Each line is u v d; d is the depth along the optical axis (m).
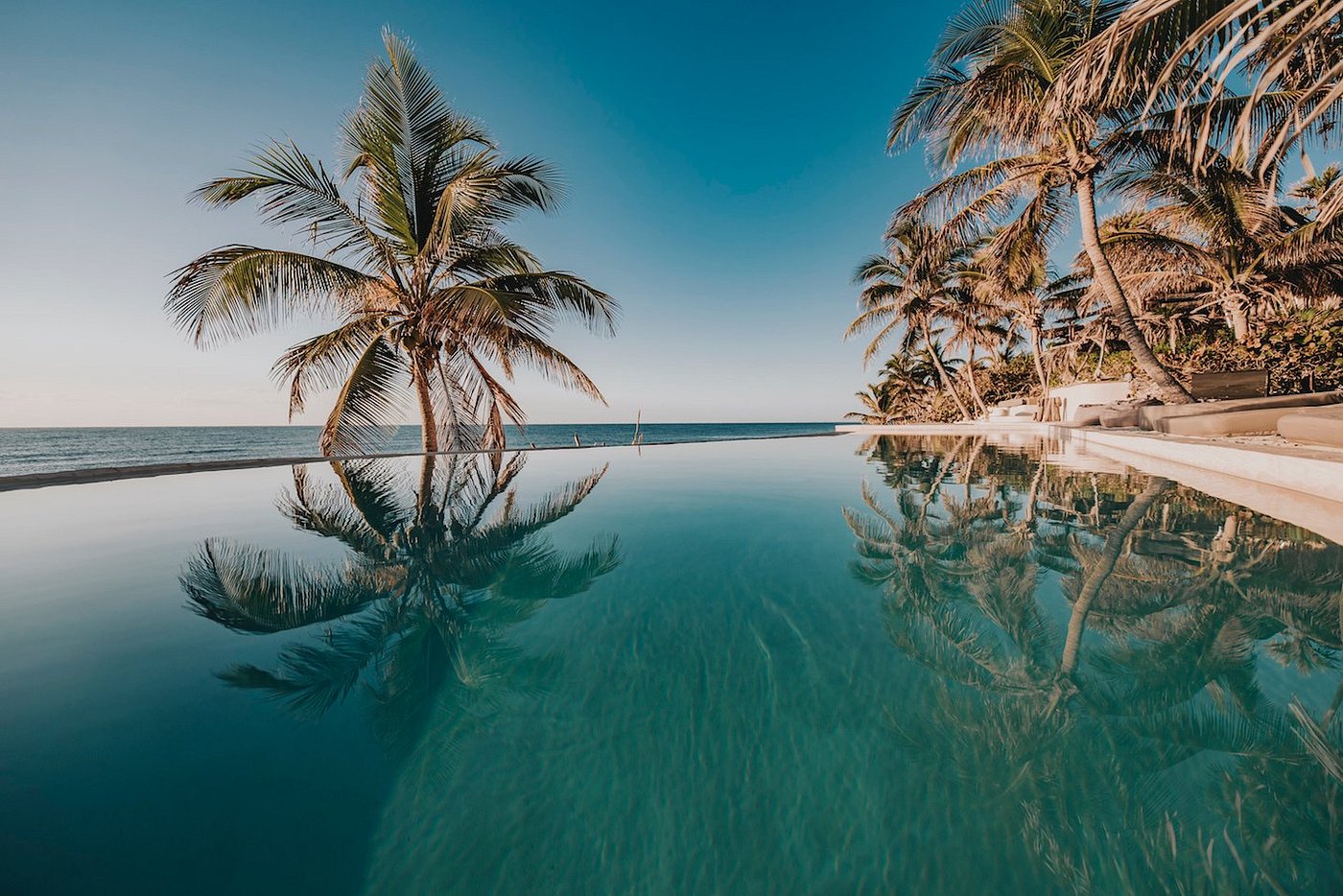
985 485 4.83
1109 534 2.92
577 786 1.18
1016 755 1.22
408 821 1.08
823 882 0.96
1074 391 13.02
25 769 1.18
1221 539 2.71
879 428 17.28
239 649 1.82
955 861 0.97
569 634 1.93
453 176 8.08
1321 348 7.77
